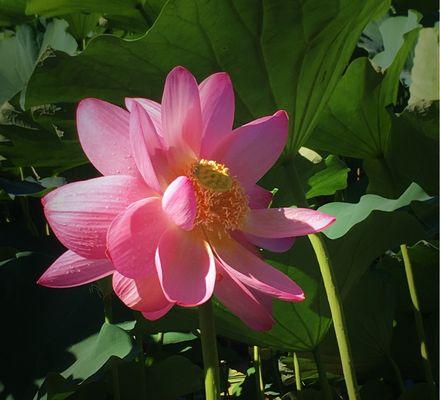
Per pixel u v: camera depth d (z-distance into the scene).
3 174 1.48
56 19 1.51
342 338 0.86
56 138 1.15
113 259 0.68
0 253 1.24
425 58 1.40
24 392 1.01
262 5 0.87
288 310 0.99
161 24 0.89
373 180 1.26
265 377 1.46
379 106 1.19
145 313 0.72
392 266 1.27
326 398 1.04
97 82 0.97
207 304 0.73
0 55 1.60
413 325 1.29
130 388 1.13
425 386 1.16
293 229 0.75
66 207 0.70
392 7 1.71
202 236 0.74
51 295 1.09
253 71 0.91
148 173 0.71
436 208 1.08
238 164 0.79
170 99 0.73
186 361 1.18
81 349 1.03
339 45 0.94
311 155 1.32
